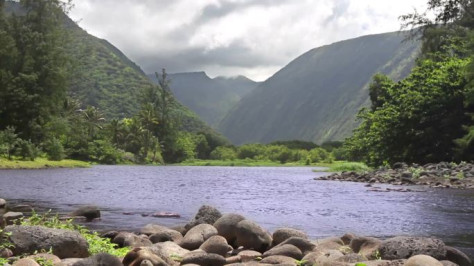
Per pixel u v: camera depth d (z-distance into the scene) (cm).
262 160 13775
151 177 3512
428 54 4947
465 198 1608
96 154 8775
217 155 14300
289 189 2177
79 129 8350
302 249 704
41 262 546
